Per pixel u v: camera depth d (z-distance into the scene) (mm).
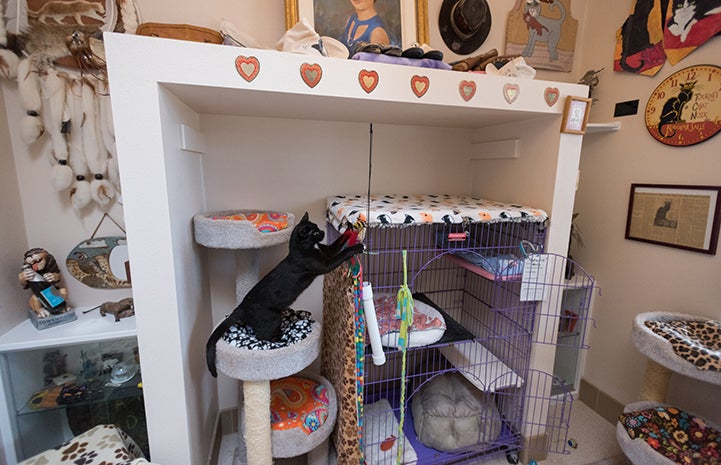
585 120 1310
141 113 896
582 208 1944
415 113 1367
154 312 1002
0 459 1250
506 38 1737
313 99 1100
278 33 1454
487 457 1533
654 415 1301
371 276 1751
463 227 1398
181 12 1343
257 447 1073
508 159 1594
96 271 1422
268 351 991
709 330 1308
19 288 1304
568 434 1715
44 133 1287
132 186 923
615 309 1777
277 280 1031
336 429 1377
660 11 1495
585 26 1858
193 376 1187
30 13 1197
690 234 1436
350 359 1135
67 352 1369
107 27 1265
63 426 1409
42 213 1337
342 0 1427
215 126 1447
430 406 1565
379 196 1656
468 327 1917
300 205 1610
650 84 1564
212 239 1110
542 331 1450
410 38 1515
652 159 1574
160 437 1083
